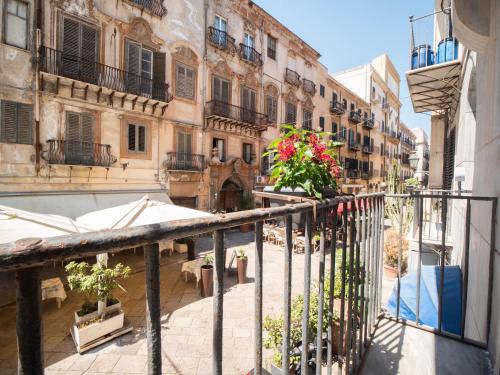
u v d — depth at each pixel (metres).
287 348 1.26
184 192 14.52
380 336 2.79
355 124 30.73
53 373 4.29
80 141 10.52
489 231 2.73
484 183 3.05
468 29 2.99
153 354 0.67
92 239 0.54
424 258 8.52
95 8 10.91
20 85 9.09
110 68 11.31
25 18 9.22
